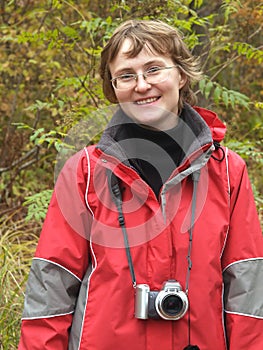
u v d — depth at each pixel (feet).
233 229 8.75
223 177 8.84
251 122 24.80
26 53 23.73
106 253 8.41
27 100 24.52
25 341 8.57
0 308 13.93
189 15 19.58
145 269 8.38
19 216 20.66
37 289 8.64
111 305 8.29
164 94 8.76
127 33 8.84
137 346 8.27
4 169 22.81
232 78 27.30
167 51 8.84
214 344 8.39
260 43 22.43
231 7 17.39
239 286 8.64
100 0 22.40
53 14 23.03
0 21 24.47
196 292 8.36
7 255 15.96
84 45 21.22
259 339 8.64
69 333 8.68
